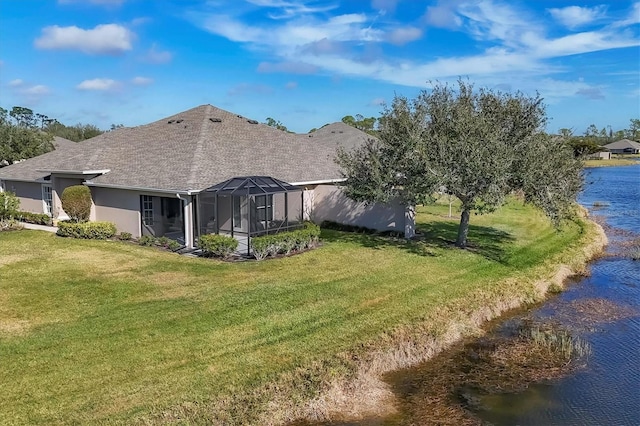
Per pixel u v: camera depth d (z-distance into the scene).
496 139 17.83
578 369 11.90
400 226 24.27
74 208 24.25
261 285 15.91
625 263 22.55
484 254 21.06
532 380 11.33
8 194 27.02
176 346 11.34
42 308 13.62
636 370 11.87
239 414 9.09
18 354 10.77
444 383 11.12
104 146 27.50
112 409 8.81
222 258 19.55
